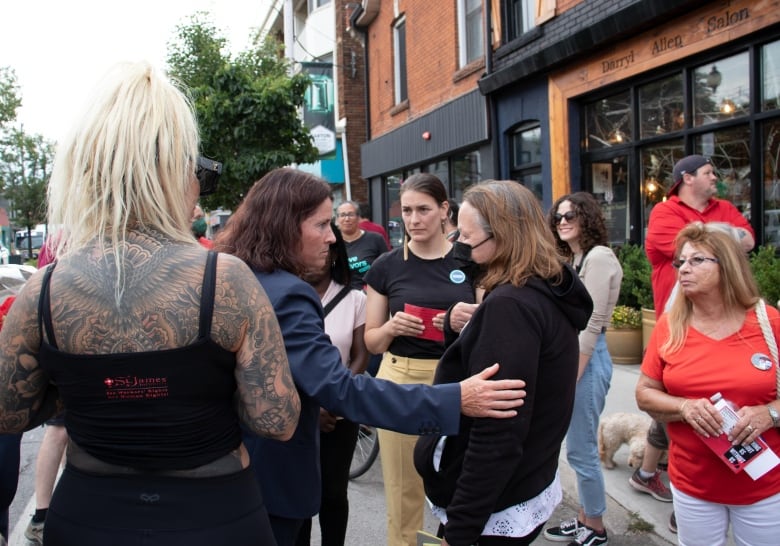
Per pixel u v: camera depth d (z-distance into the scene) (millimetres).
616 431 4094
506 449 1746
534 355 1778
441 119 10836
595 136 7980
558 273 1861
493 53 9281
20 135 27734
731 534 3119
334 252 2744
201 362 1318
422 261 3064
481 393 1721
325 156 15000
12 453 2359
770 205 5836
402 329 2844
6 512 2439
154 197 1354
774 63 5660
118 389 1296
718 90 6254
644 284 6516
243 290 1371
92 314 1291
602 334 3258
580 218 3266
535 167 8961
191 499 1351
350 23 14305
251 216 1983
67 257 1355
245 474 1463
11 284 4254
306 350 1758
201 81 11062
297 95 10000
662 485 3742
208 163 1722
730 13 5832
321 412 2479
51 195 1393
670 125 6848
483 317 1832
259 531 1447
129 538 1322
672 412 2340
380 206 14109
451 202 4324
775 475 2217
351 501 4102
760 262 5383
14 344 1341
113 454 1339
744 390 2229
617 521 3557
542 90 8508
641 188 7320
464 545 1778
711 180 4172
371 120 14164
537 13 8234
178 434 1327
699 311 2395
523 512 1883
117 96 1363
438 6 10859
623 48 7113
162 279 1313
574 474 4191
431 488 2023
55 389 1481
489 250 1917
